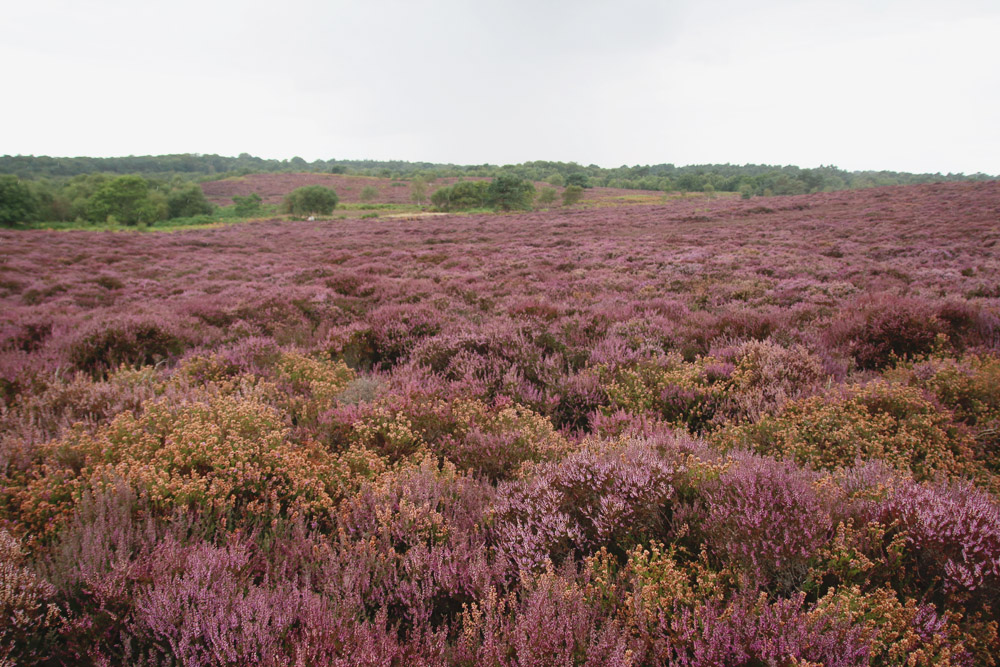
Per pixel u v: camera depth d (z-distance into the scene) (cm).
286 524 301
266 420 417
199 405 421
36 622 204
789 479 288
